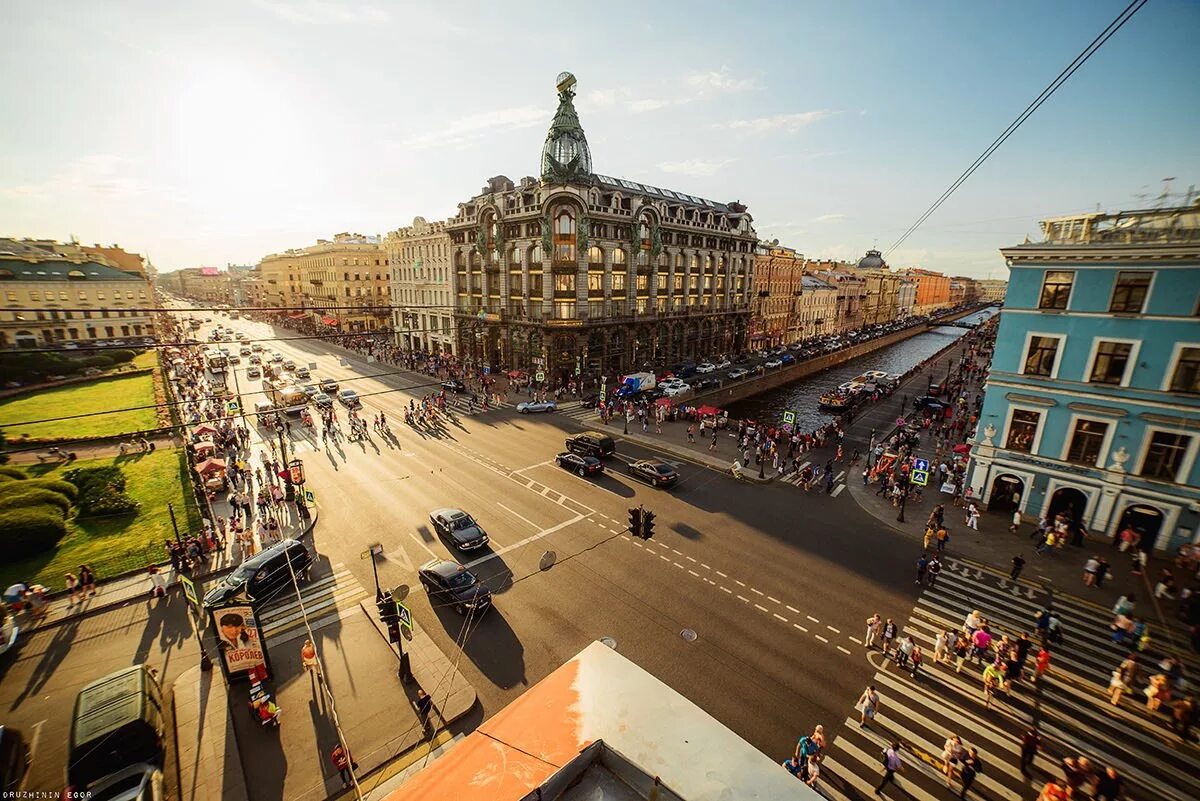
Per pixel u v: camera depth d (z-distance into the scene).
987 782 11.80
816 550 21.95
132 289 74.31
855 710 13.70
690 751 4.99
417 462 31.95
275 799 11.41
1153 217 20.69
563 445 36.00
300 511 24.61
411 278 81.44
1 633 16.22
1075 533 22.47
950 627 17.03
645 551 21.50
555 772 4.72
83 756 11.28
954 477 28.80
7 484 26.33
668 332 66.81
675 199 74.06
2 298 63.53
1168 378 20.64
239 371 63.25
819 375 77.38
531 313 55.81
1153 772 12.08
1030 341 23.62
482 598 17.45
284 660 15.58
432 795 4.62
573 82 50.78
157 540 23.45
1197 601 16.97
